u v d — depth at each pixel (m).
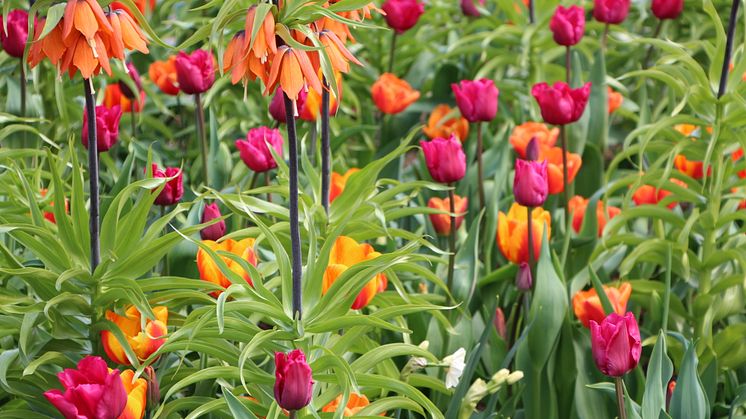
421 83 6.89
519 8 6.72
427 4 7.09
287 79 2.75
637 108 6.31
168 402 3.57
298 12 2.76
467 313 4.18
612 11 5.79
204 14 6.64
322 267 3.20
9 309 3.14
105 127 4.01
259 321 3.87
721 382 4.51
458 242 4.85
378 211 3.68
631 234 4.59
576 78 5.83
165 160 5.76
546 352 3.86
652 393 3.21
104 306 3.25
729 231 4.68
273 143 4.29
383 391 3.61
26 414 3.28
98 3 2.82
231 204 3.51
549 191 4.75
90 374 2.90
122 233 3.23
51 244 3.22
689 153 4.52
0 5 4.76
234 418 2.96
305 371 2.74
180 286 3.20
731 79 4.29
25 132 5.01
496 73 6.62
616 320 3.16
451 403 3.62
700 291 4.53
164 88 5.36
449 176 4.25
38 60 2.86
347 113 6.73
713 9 4.26
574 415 4.01
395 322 4.11
